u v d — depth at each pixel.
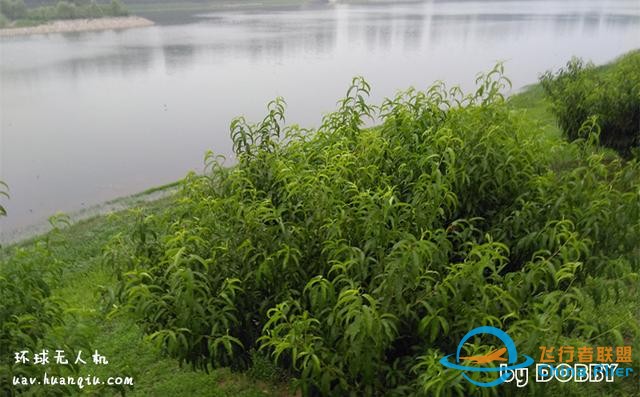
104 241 7.07
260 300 3.00
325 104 18.16
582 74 8.12
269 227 2.91
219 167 3.65
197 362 3.23
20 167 12.97
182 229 3.06
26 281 2.72
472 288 2.40
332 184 3.11
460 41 34.34
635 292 4.32
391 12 67.25
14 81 23.86
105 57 30.19
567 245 2.77
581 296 2.33
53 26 45.19
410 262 2.35
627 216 3.01
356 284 2.46
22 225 9.70
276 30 43.16
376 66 25.16
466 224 3.22
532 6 76.19
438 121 3.69
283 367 3.23
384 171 3.42
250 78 23.19
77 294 5.52
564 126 7.46
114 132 16.00
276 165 3.51
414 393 2.42
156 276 2.98
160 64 27.52
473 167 3.14
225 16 59.72
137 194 10.72
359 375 2.58
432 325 2.35
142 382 4.08
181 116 17.59
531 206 3.06
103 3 55.03
